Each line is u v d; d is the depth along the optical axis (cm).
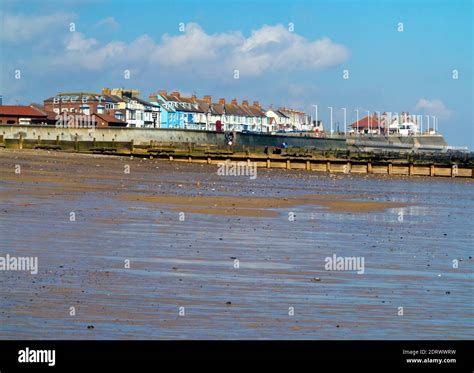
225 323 1645
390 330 1656
